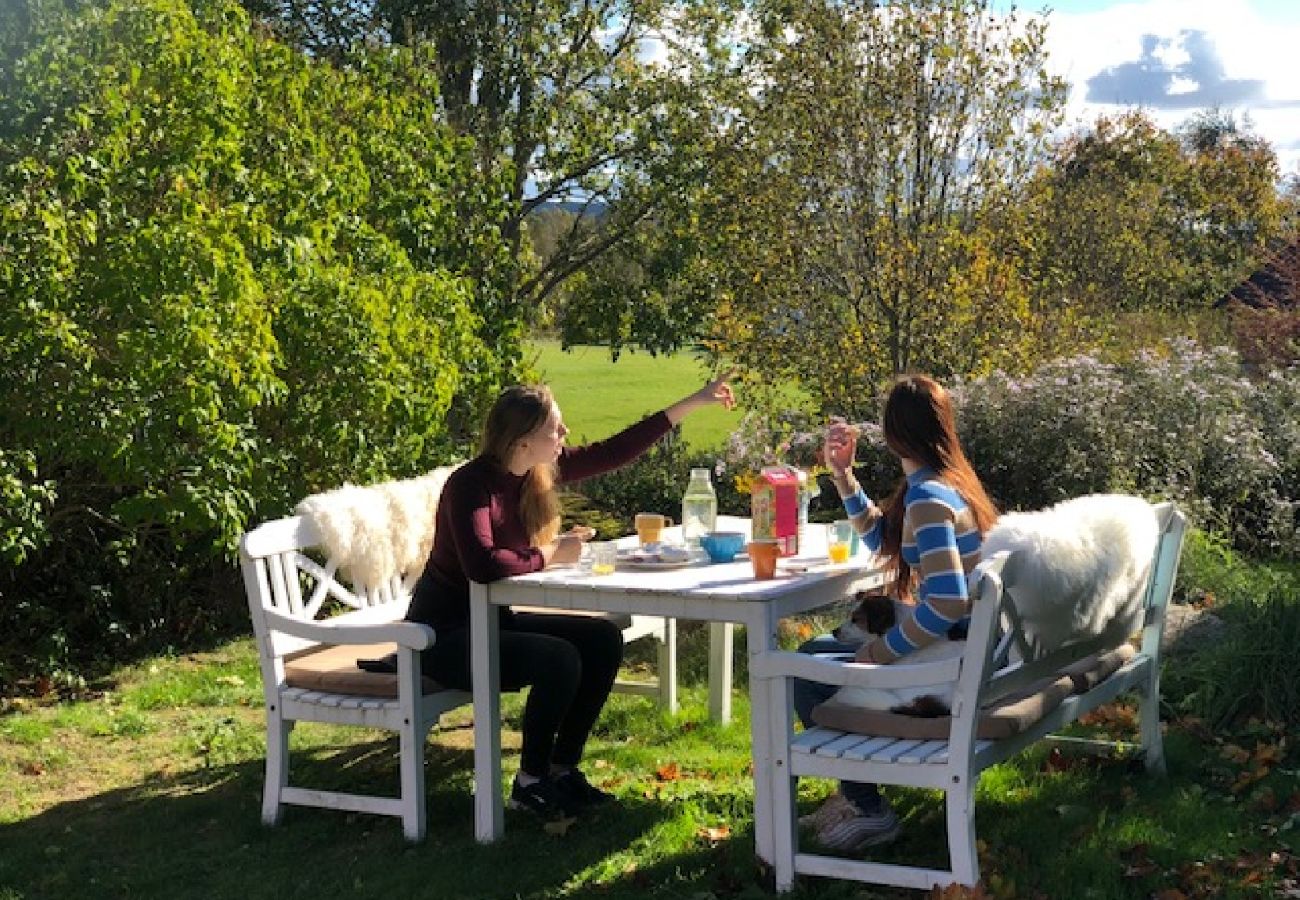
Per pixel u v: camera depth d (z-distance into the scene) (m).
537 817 4.86
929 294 12.54
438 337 9.78
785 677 4.08
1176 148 32.09
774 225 13.30
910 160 12.75
